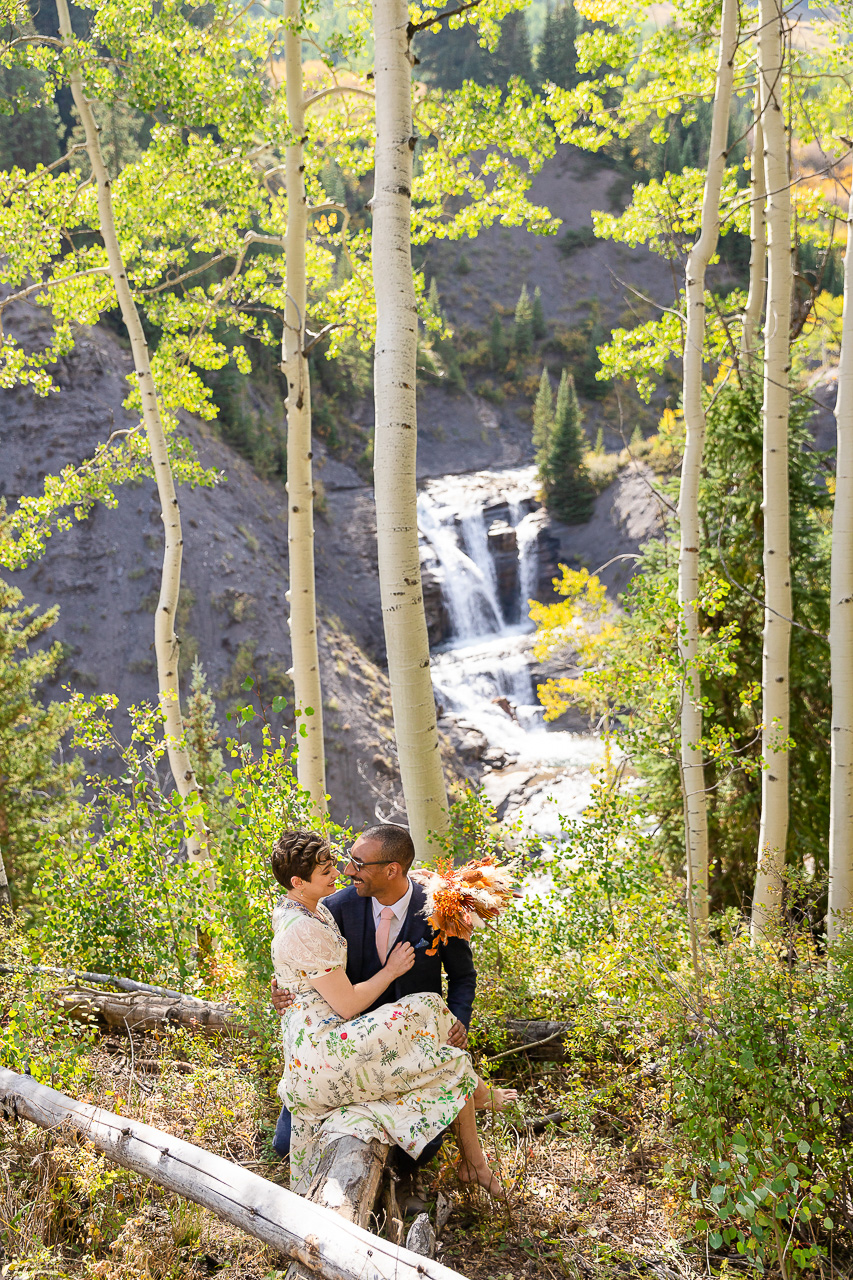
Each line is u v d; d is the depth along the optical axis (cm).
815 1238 283
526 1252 299
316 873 304
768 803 684
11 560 1024
